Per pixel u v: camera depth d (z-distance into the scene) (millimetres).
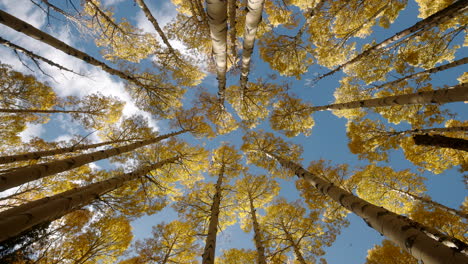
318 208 9023
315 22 7281
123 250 8125
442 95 3895
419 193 9023
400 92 8320
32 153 5855
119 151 6578
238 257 9812
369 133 9117
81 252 6898
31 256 5066
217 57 6148
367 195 9648
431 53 7160
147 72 8273
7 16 3723
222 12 4121
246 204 10859
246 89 9234
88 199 4379
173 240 9484
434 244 1598
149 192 8484
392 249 7613
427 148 8281
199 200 8867
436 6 7215
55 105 9422
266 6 7500
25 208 4211
